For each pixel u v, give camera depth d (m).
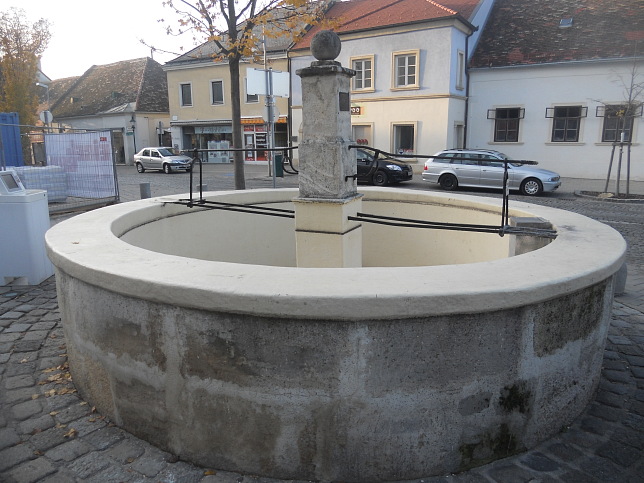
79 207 11.89
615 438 3.11
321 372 2.63
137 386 3.04
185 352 2.81
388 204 6.51
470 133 25.81
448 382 2.69
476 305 2.58
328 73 4.23
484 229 4.11
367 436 2.70
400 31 24.38
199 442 2.89
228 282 2.71
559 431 3.16
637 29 23.28
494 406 2.81
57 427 3.25
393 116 25.45
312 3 13.16
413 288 2.60
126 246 3.58
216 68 35.56
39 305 5.72
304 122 4.41
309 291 2.56
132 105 41.31
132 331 2.97
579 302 3.02
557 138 24.00
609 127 22.72
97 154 12.73
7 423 3.31
